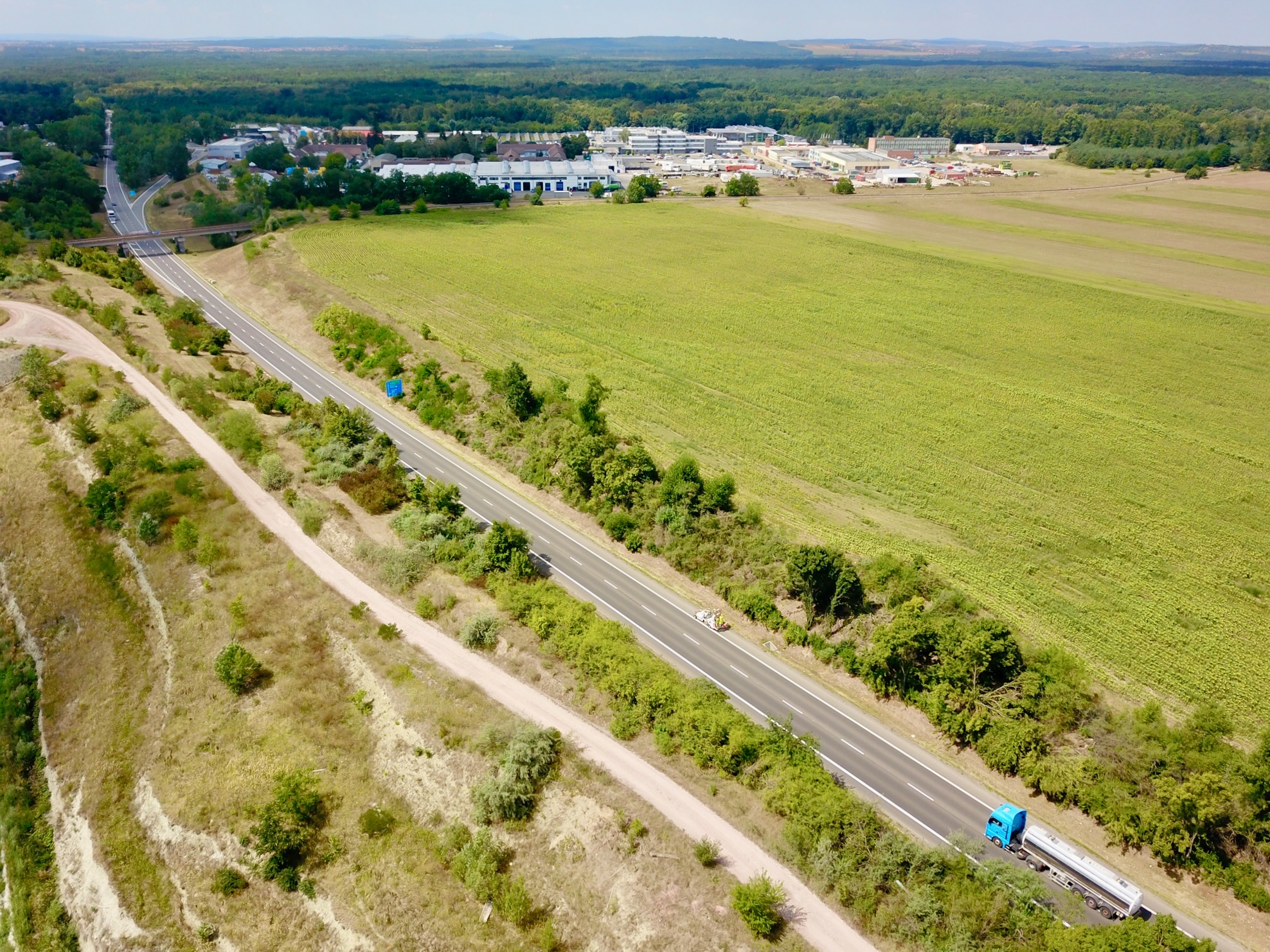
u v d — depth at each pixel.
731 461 102.12
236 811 60.50
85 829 61.56
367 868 56.38
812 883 53.12
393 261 186.38
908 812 59.03
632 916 52.16
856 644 72.56
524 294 167.38
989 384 126.38
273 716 67.38
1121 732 59.31
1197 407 119.12
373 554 83.31
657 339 143.75
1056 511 92.69
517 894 53.47
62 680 74.94
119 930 55.22
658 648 74.00
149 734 67.75
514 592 76.38
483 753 62.16
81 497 93.81
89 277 163.25
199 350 130.75
